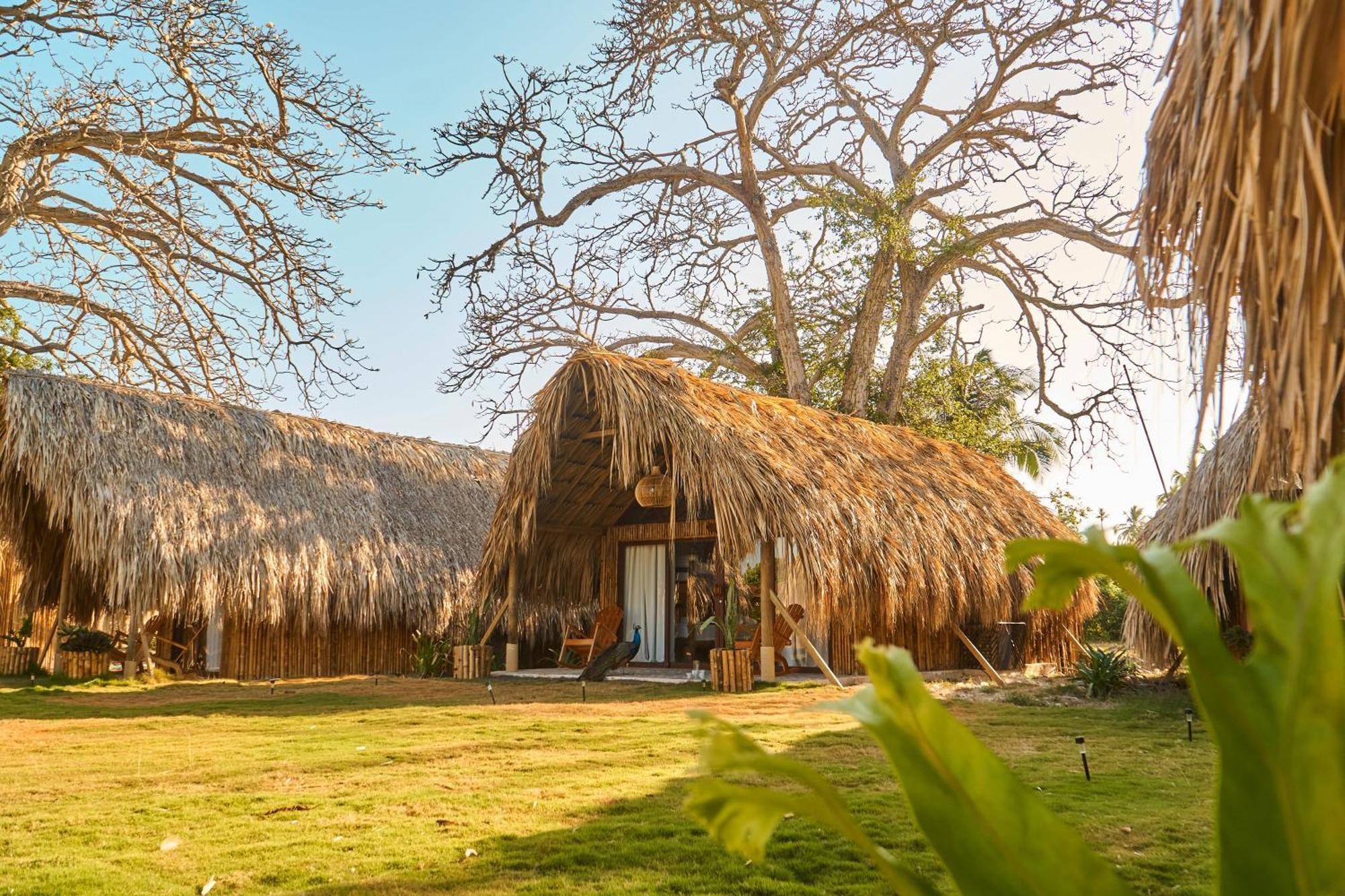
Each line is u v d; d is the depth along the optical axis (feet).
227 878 12.69
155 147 64.59
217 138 65.16
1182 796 17.46
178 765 21.31
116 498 42.91
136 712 32.09
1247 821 2.61
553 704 34.30
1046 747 23.86
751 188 77.56
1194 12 5.85
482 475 64.03
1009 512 52.47
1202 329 6.28
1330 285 5.24
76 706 33.96
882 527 41.91
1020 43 71.82
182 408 50.26
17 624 53.52
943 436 79.25
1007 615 47.60
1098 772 19.98
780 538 39.68
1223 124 5.54
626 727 27.45
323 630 49.44
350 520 52.34
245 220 69.10
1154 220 6.72
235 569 45.32
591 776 19.85
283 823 15.76
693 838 14.65
